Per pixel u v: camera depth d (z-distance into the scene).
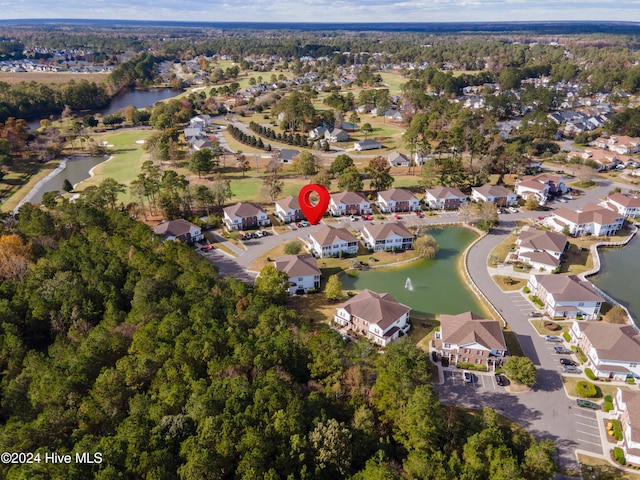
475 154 190.75
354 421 63.62
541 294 104.19
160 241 117.69
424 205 160.12
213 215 144.88
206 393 65.06
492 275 115.94
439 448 62.53
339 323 97.19
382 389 67.38
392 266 121.81
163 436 58.53
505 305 103.38
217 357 73.31
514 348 89.25
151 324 81.75
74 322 89.00
